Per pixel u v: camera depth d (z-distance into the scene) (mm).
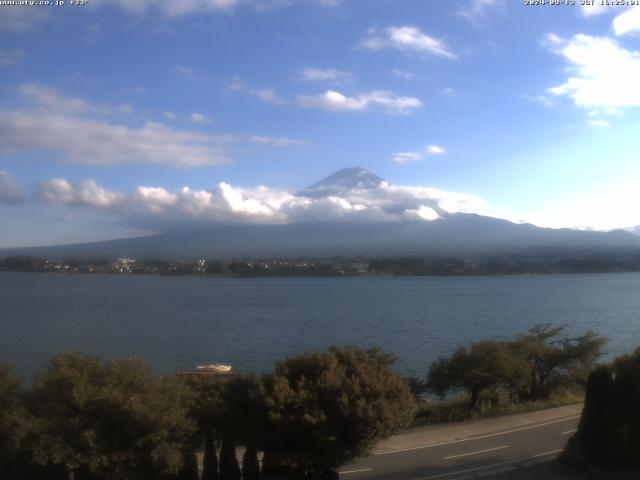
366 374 21609
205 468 21000
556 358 43438
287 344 90812
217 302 188250
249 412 20969
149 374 21375
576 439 25047
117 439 19109
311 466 20609
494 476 23453
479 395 40094
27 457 19719
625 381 23359
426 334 99938
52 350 84062
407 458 26391
